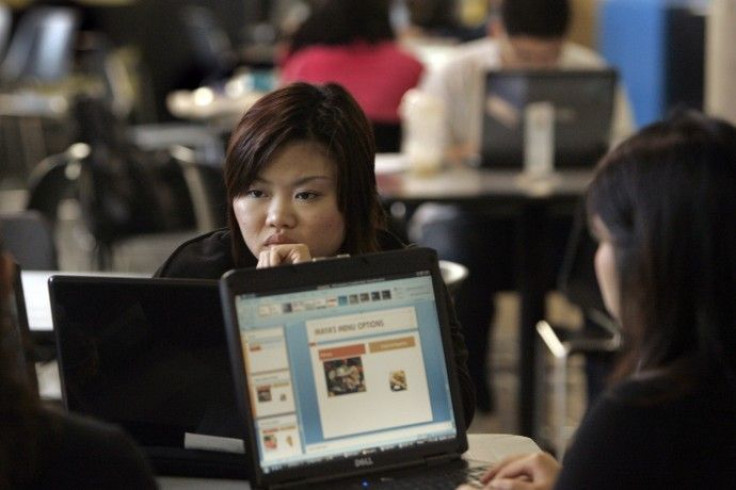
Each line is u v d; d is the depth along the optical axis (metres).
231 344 2.59
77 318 2.91
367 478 2.63
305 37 7.25
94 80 12.14
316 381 2.62
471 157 6.72
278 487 2.58
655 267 2.21
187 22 13.30
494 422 6.63
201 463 2.89
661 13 10.56
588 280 5.15
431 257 2.72
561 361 5.20
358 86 7.15
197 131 10.21
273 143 2.99
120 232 7.54
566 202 5.76
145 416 2.90
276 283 2.62
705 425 2.18
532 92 6.30
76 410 2.93
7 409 2.02
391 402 2.67
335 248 3.08
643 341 2.25
